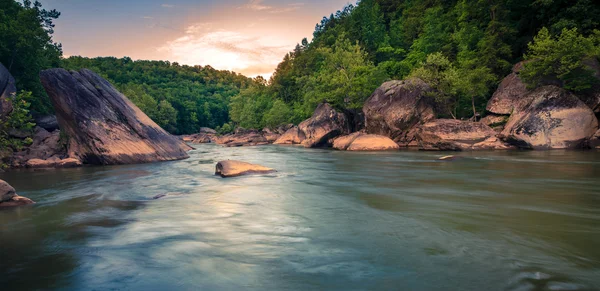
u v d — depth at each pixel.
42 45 33.03
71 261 4.59
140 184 12.33
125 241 5.47
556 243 4.90
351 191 10.00
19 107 14.09
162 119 107.38
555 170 13.22
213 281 3.88
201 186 11.60
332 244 5.13
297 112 73.62
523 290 3.43
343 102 48.62
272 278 3.93
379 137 30.91
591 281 3.61
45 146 21.86
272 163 20.20
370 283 3.71
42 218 7.21
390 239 5.30
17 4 33.75
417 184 11.02
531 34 40.06
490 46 35.84
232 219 6.86
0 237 5.79
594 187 9.60
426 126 28.02
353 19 86.69
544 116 23.73
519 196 8.57
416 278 3.80
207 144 62.91
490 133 26.12
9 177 15.11
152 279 3.97
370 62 55.75
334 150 32.50
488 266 4.10
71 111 20.05
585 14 32.59
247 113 91.44
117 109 22.38
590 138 22.48
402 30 79.19
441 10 68.00
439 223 6.18
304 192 9.97
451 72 34.41
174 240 5.48
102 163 19.92
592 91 24.56
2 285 3.85
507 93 30.77
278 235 5.68
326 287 3.64
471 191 9.47
